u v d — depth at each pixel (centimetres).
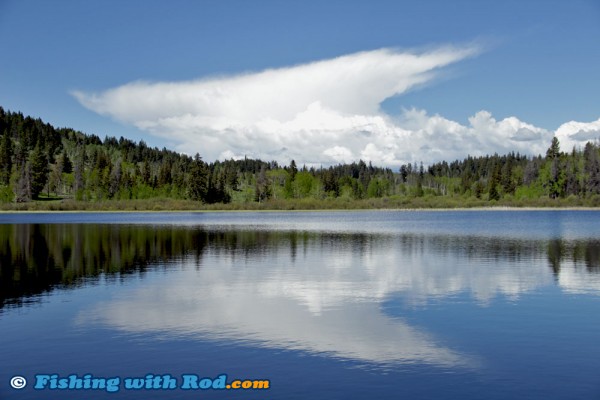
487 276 3338
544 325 2147
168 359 1753
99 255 4525
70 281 3177
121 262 4056
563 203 17612
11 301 2600
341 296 2730
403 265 3859
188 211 18262
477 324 2164
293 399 1438
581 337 1977
